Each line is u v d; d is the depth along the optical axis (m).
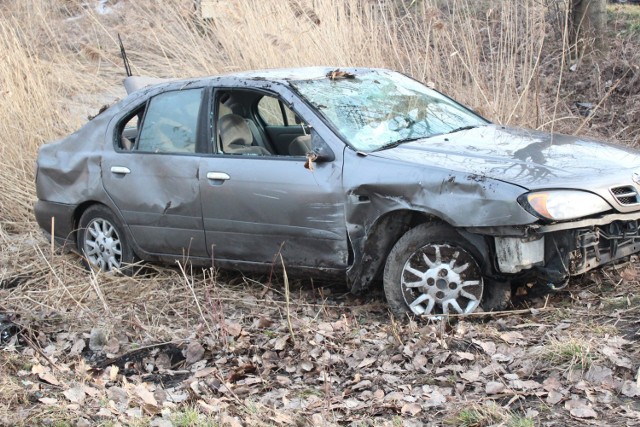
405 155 5.33
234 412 4.34
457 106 6.44
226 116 6.14
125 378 4.94
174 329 5.70
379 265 5.44
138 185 6.36
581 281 5.55
